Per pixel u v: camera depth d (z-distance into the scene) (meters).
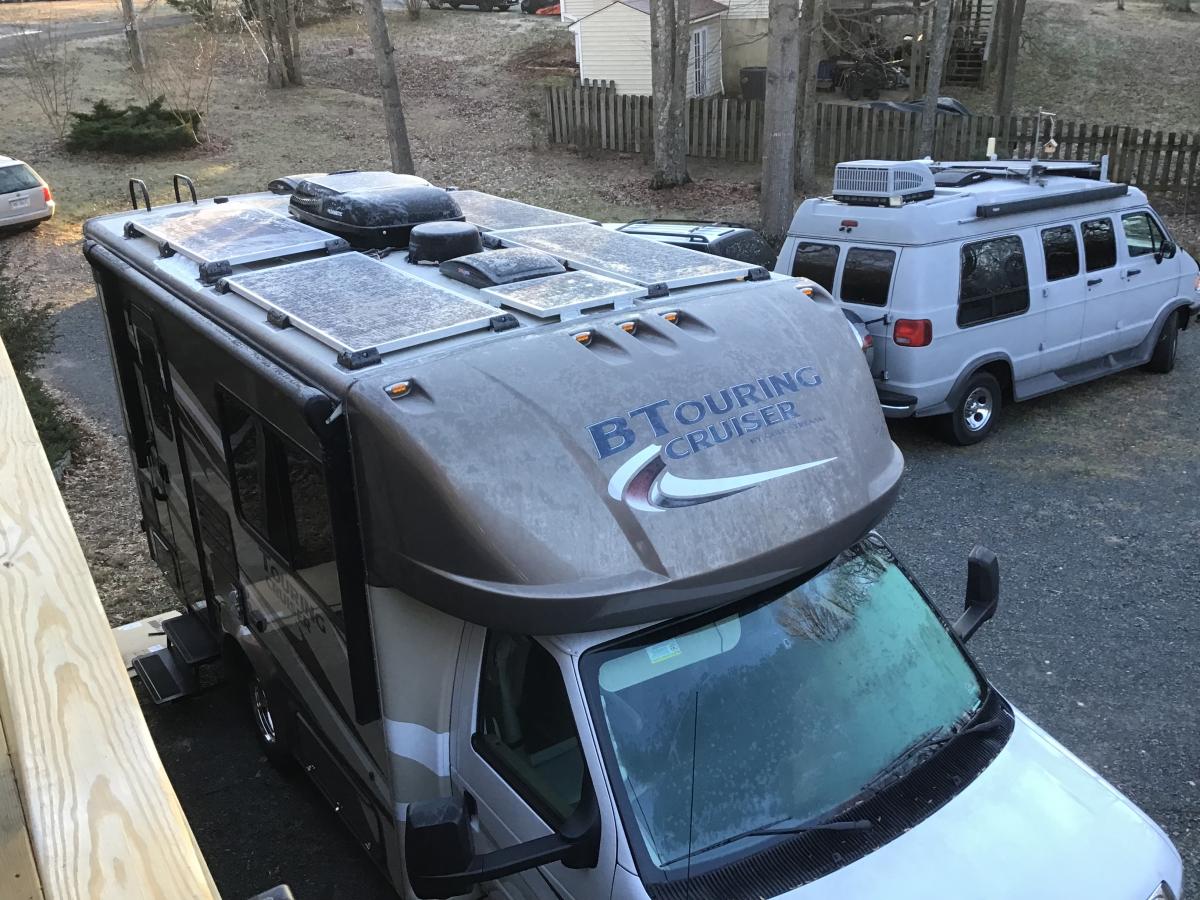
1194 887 4.68
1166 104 28.78
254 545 4.73
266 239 5.17
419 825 2.86
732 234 11.58
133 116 23.17
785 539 3.40
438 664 3.66
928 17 29.64
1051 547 7.90
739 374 3.67
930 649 3.77
